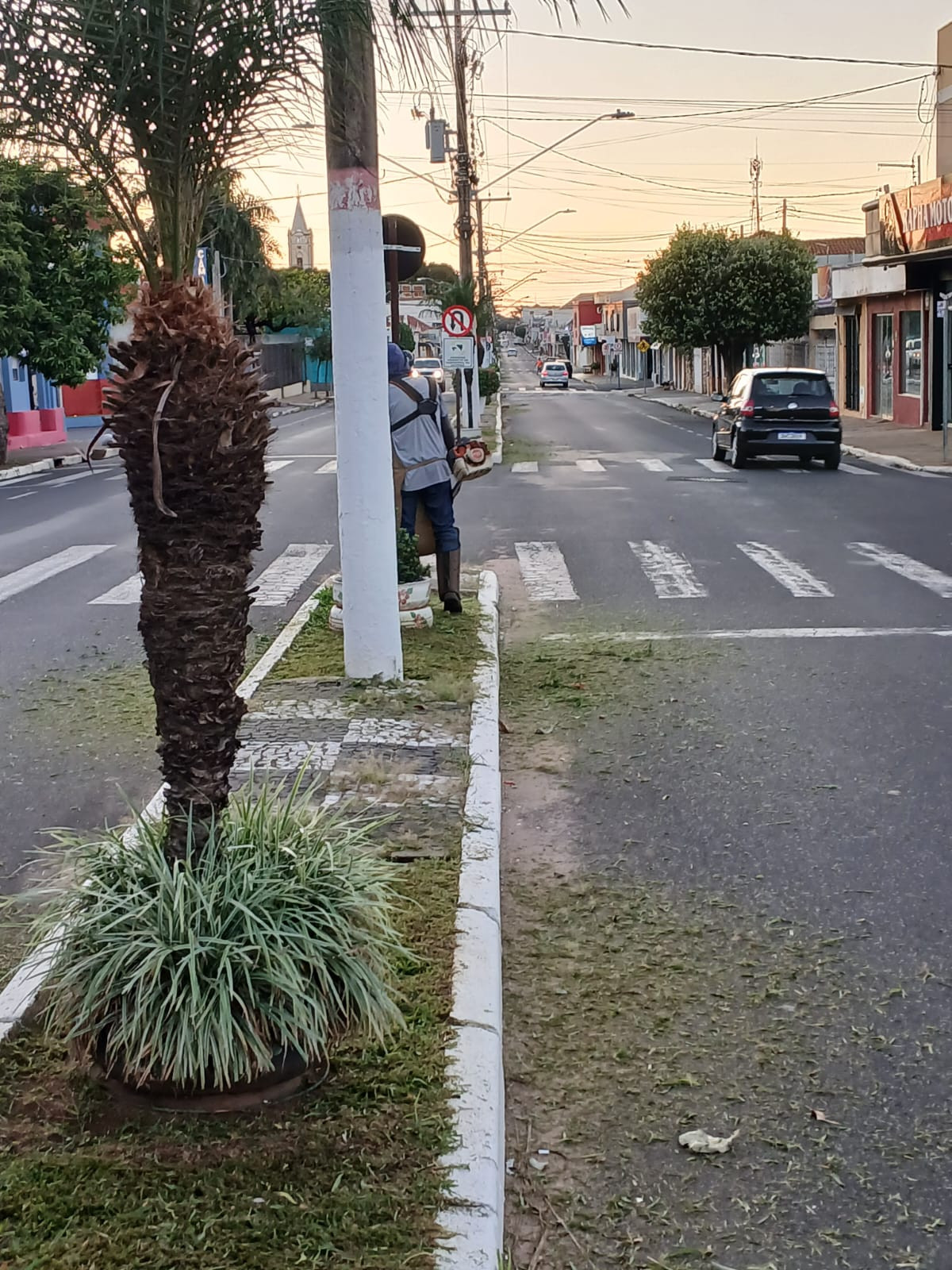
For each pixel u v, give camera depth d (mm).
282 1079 3402
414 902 4695
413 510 9617
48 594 12078
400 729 6852
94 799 6418
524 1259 3244
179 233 3352
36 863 5594
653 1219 3391
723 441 25531
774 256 48469
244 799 4020
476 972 4164
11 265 25703
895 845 5844
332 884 3566
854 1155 3645
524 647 9867
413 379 9680
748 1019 4375
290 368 73625
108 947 3311
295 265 100812
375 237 7266
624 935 5008
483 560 14000
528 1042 4250
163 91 3135
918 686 8445
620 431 37938
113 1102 3387
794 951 4852
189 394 3164
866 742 7305
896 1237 3316
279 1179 3066
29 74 3219
